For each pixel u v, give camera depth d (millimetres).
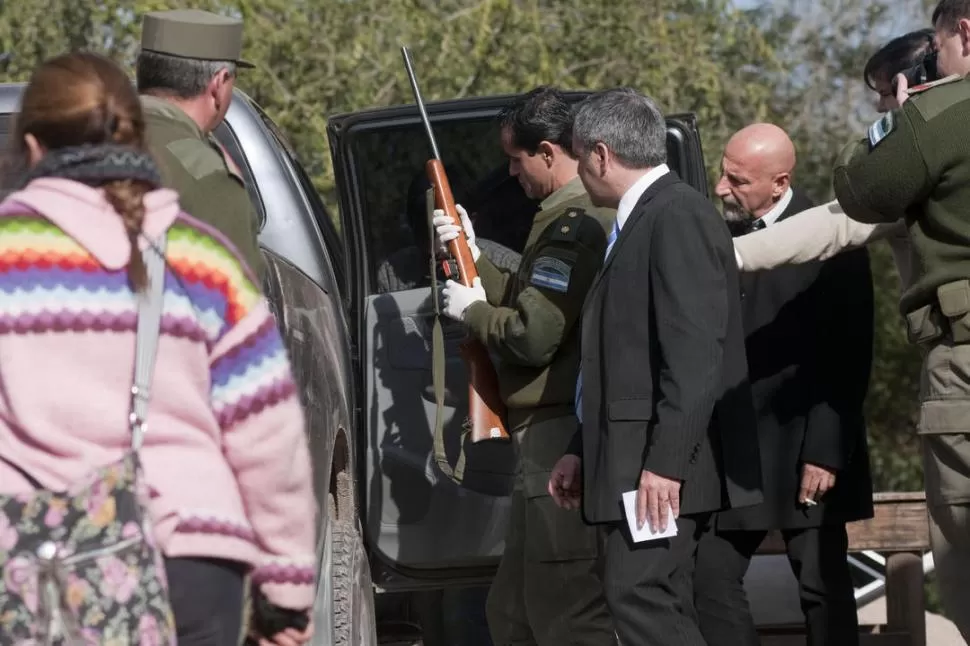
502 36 15242
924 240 6426
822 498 7797
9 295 3832
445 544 7773
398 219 8484
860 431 7922
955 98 6312
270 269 5281
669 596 6527
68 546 3721
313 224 6367
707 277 6348
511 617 7527
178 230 3998
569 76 15742
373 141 8430
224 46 5156
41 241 3869
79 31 14867
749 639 7906
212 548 3861
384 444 7773
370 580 6871
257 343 4035
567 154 7156
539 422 7082
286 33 14891
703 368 6246
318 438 5410
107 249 3875
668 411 6246
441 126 8148
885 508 9484
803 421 7730
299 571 4082
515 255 8289
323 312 6055
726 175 7973
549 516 7078
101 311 3857
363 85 15000
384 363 7809
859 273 7691
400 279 8445
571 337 6992
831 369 7672
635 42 15812
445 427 7766
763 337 7781
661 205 6465
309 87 14938
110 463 3811
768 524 7750
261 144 6316
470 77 15148
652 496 6301
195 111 5152
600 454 6512
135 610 3721
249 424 3994
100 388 3854
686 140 8203
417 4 15500
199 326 3961
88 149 3941
